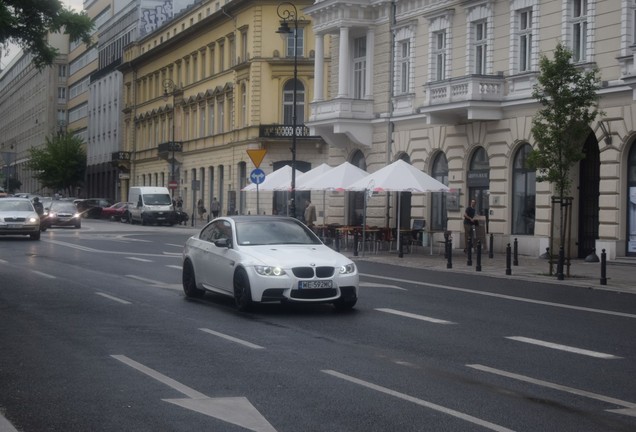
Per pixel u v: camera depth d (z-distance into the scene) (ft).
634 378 34.96
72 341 42.32
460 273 86.94
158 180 280.10
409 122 136.05
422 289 69.92
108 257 101.14
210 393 31.14
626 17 96.27
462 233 123.75
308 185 120.37
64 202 197.47
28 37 78.33
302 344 42.22
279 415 28.02
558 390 32.40
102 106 365.81
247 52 203.92
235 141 209.67
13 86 557.33
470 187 123.34
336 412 28.45
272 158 198.49
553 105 81.05
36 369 35.32
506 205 114.93
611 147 98.02
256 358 38.22
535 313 55.57
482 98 113.91
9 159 292.81
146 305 56.95
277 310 55.06
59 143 364.17
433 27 129.90
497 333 46.70
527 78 110.93
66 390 31.48
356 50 148.97
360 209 153.07
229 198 212.64
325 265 53.06
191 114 246.88
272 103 199.31
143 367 35.86
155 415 27.89
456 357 39.14
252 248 55.16
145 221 221.05
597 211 105.09
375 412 28.50
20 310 53.72
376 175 111.04
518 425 27.12
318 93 152.05
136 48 309.01
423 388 32.35
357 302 60.13
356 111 144.25
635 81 90.07
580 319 52.90
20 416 27.66
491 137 117.39
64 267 86.22
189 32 241.55
